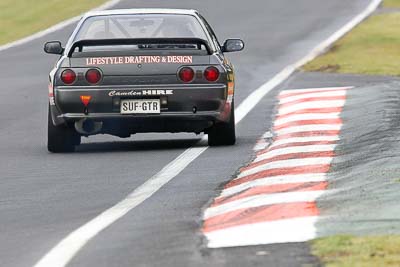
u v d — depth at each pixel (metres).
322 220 28.95
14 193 37.66
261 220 29.55
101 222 31.30
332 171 37.97
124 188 37.56
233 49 51.12
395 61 87.94
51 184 39.28
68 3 140.50
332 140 46.97
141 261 25.72
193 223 30.09
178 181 38.50
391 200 31.06
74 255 26.88
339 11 129.62
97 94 46.94
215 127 47.84
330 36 107.75
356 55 91.94
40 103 72.75
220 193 35.34
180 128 47.94
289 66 88.75
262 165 40.78
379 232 27.00
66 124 47.56
